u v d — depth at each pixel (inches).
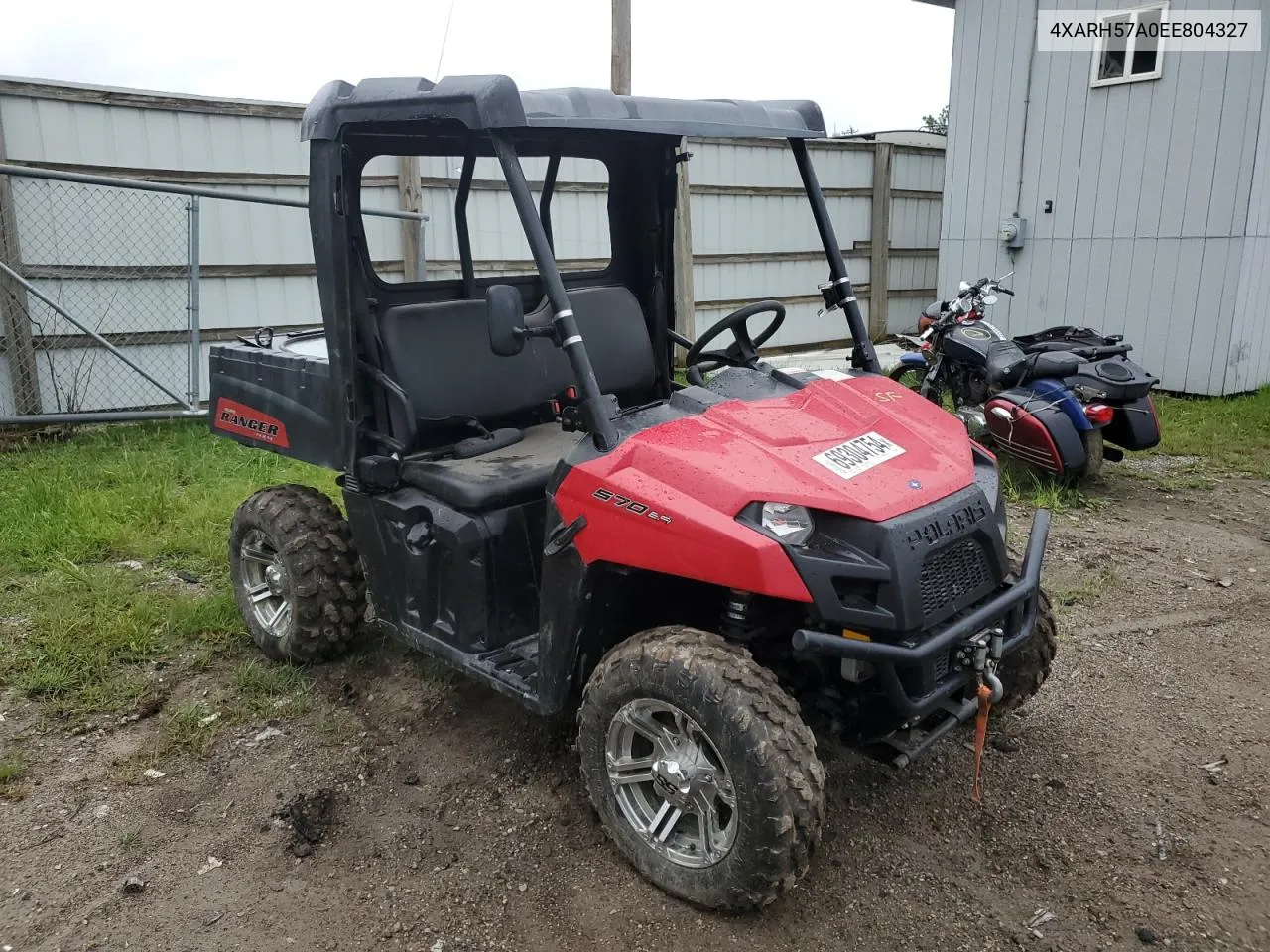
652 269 152.6
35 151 270.5
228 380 151.1
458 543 113.8
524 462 121.9
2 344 275.7
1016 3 360.8
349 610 142.0
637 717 96.5
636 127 105.7
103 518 199.8
